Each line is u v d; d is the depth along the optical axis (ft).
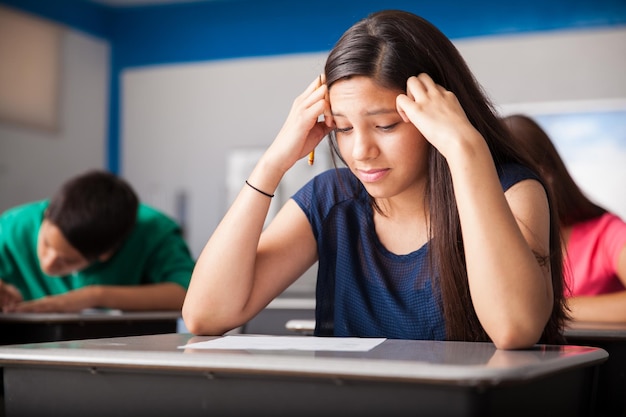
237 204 4.47
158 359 2.93
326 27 17.40
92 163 18.44
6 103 16.29
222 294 4.40
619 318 6.97
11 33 16.39
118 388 3.03
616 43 15.19
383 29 4.03
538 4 15.81
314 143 4.58
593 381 3.59
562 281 4.36
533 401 2.95
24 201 16.79
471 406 2.56
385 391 2.65
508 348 3.56
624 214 14.96
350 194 4.76
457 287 4.15
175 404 2.93
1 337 6.61
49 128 17.33
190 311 4.46
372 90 3.89
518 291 3.56
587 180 15.24
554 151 7.27
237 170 17.63
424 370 2.60
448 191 4.12
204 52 18.30
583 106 15.30
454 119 3.79
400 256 4.49
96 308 8.05
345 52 3.99
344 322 4.63
